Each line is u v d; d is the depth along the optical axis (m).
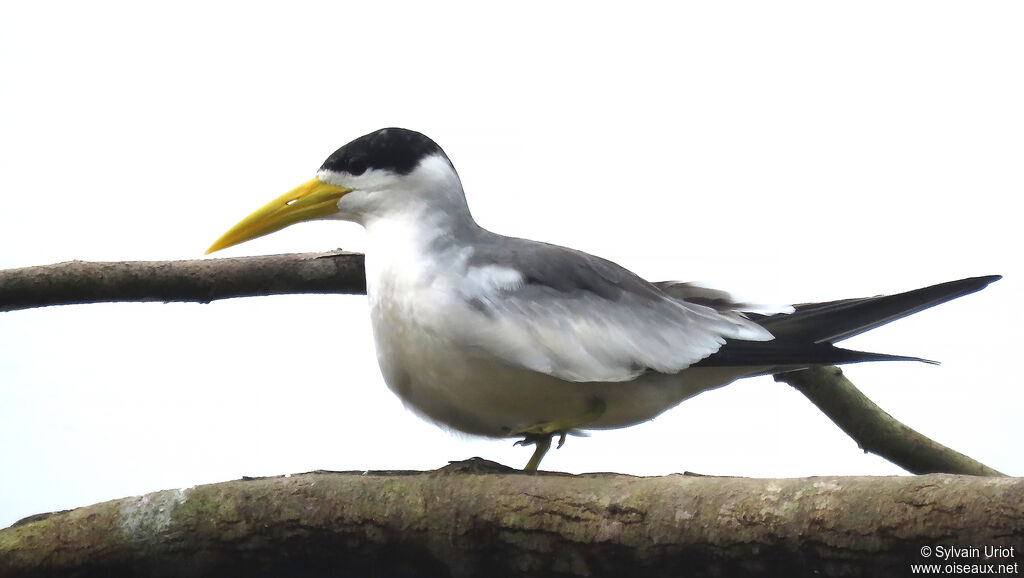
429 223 9.83
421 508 7.79
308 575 8.08
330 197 10.23
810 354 9.39
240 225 10.50
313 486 8.00
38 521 8.20
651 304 9.68
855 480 6.89
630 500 7.39
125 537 8.05
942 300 9.67
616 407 9.66
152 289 10.46
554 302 9.36
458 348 9.17
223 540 8.00
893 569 6.68
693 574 7.26
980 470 11.04
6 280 10.08
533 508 7.57
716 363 9.47
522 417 9.66
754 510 7.03
